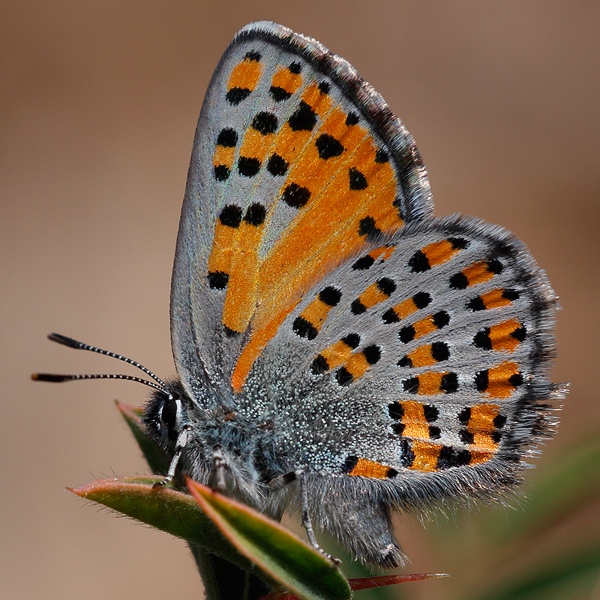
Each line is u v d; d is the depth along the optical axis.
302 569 0.18
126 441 0.25
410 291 0.19
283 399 0.19
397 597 0.19
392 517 0.19
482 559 0.19
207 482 0.19
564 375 0.27
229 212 0.19
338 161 0.19
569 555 0.19
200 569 0.18
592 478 0.19
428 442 0.19
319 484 0.19
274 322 0.19
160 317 0.28
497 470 0.19
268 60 0.19
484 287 0.19
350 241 0.19
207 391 0.19
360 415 0.19
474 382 0.19
